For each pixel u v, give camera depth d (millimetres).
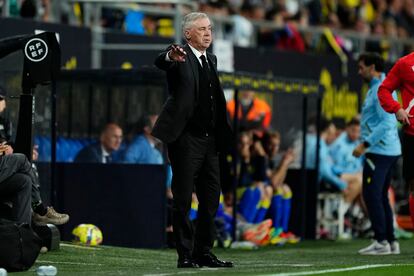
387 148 33938
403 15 69000
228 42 43156
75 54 39969
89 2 41000
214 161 25438
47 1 42344
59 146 36250
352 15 62094
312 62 47125
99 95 36219
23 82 28906
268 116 40312
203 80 25016
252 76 36969
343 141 44094
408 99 30688
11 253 24062
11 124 30859
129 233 35562
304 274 23703
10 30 37438
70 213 35875
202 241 25688
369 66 33969
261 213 39219
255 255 33875
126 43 41844
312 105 41688
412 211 31234
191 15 25125
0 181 26859
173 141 24672
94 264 27375
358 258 32094
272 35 51125
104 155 35969
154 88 35438
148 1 40781
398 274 24578
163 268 25797
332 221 42719
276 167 40531
